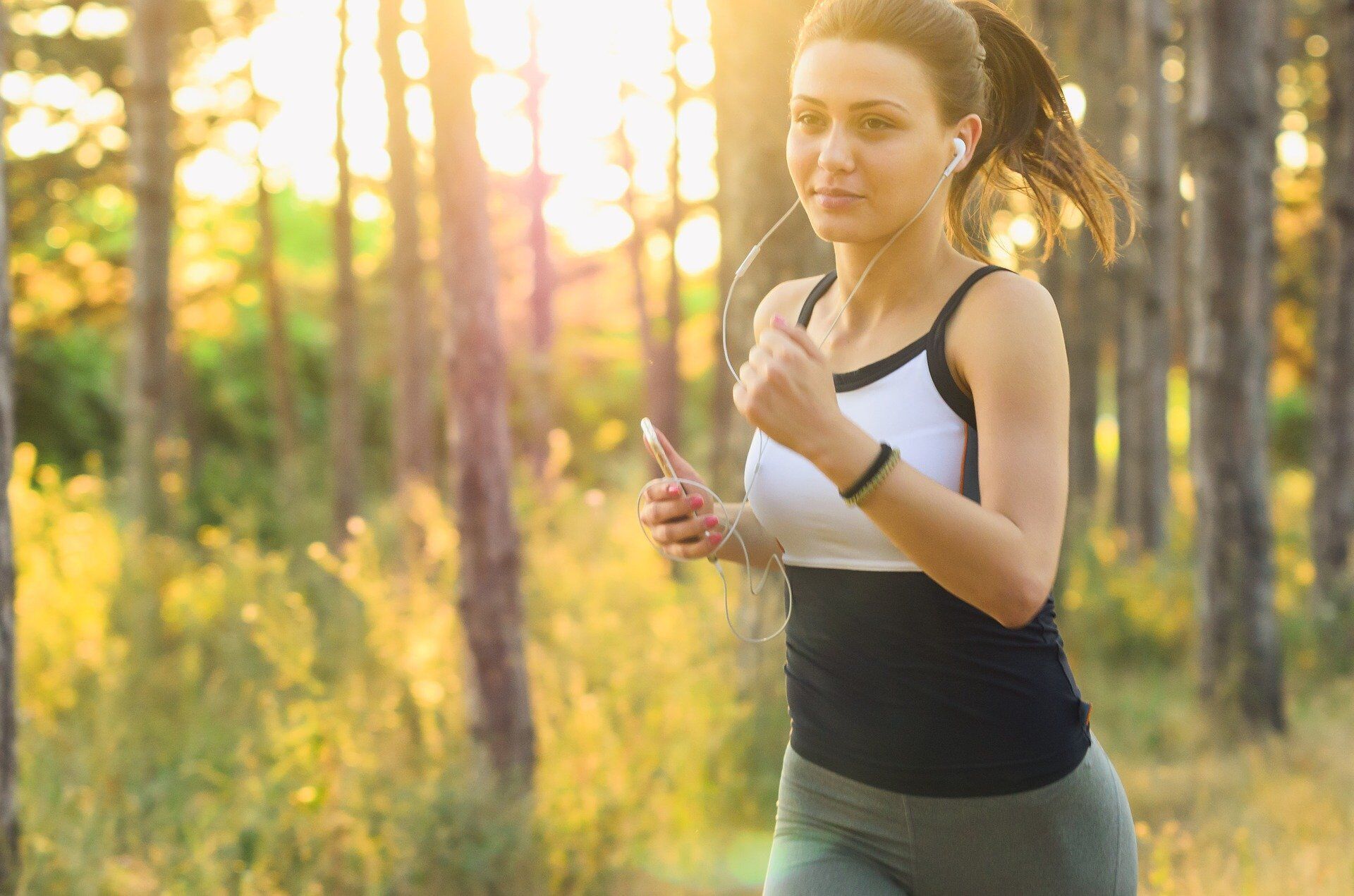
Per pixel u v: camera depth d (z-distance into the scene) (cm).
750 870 409
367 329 2150
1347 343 918
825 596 162
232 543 919
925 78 149
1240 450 599
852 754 164
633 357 2266
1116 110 1046
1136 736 595
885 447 132
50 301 1814
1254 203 592
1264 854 387
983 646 153
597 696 483
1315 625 762
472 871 378
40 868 341
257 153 1448
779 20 469
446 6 435
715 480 1037
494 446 446
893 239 156
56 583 665
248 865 370
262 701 504
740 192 482
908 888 165
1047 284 788
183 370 1848
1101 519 1084
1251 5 580
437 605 602
